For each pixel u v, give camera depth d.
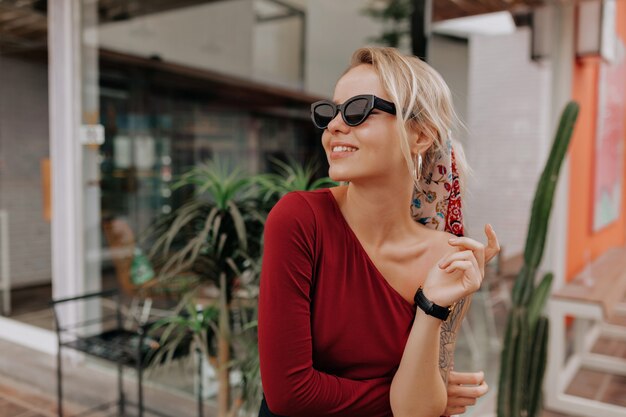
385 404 0.70
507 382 1.73
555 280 3.40
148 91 4.55
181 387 2.72
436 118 0.68
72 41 3.16
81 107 3.24
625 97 5.38
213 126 5.48
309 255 0.67
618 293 3.03
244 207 1.78
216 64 5.28
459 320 0.73
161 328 2.60
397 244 0.72
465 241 0.66
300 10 4.52
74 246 3.21
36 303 3.42
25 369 3.07
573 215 3.63
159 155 4.68
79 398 2.71
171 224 1.89
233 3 5.10
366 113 0.64
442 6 3.04
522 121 3.39
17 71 3.45
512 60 3.34
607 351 3.87
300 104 4.88
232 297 1.89
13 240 3.54
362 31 3.32
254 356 1.74
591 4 3.32
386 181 0.67
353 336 0.69
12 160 3.46
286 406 0.65
